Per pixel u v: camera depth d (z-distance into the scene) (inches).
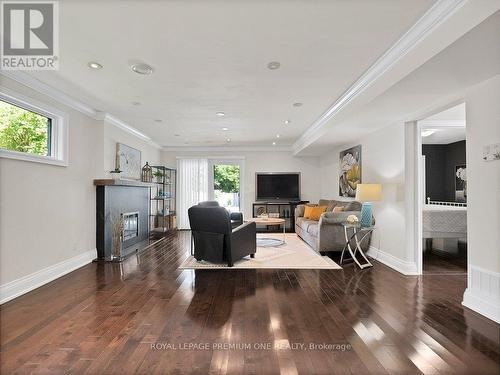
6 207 112.9
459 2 66.0
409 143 150.9
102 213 177.3
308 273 148.4
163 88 136.7
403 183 152.0
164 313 99.4
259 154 318.7
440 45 80.5
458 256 188.2
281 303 108.4
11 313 99.6
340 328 88.7
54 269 139.6
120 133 208.5
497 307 94.9
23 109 128.1
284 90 139.3
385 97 120.8
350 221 163.6
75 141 158.1
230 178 319.6
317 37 91.0
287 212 318.7
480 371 67.7
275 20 81.9
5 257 112.2
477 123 105.0
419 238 148.3
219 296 115.6
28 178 124.4
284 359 72.4
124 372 67.2
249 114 184.1
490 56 85.4
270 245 219.5
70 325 90.4
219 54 102.7
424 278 140.5
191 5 75.4
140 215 225.0
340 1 73.4
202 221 165.8
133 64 110.7
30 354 74.5
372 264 167.5
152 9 77.0
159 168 281.1
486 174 101.0
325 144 238.2
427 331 87.0
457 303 109.0
